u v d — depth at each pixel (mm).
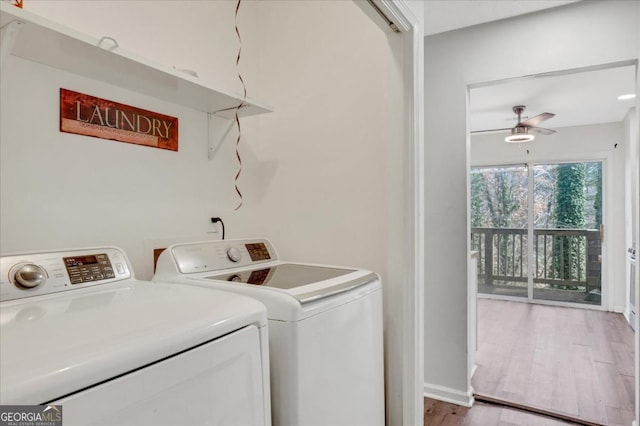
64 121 1289
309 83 2018
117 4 1450
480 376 2912
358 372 1391
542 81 3348
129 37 1491
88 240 1356
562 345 3582
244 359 929
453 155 2523
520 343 3650
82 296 1036
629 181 4375
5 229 1151
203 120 1816
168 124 1646
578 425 2246
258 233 2160
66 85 1295
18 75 1178
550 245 5305
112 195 1435
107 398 636
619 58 2041
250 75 2125
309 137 2018
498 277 5621
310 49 2016
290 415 1099
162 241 1614
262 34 2182
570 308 4988
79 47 1102
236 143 2014
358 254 1867
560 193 5254
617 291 4766
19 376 553
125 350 671
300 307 1117
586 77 3266
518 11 2229
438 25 2414
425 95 2613
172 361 745
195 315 857
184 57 1727
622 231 4738
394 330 1661
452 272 2533
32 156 1211
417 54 1623
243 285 1257
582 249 5098
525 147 5355
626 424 2234
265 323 1019
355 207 1876
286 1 2096
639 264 1891
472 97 3822
